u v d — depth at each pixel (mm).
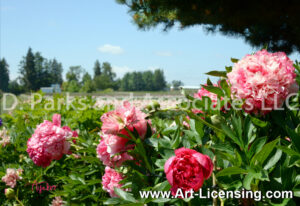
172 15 7801
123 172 1424
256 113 1062
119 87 125062
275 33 8195
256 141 921
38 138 1755
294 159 888
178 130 1108
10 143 2930
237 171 860
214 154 1061
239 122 972
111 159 1289
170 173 865
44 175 2387
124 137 1181
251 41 8750
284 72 1032
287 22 7691
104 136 1256
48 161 1770
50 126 1770
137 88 125375
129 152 1156
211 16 7453
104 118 1217
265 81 1014
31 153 1774
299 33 7844
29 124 3172
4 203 2486
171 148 1103
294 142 897
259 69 1044
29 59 96375
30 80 96000
